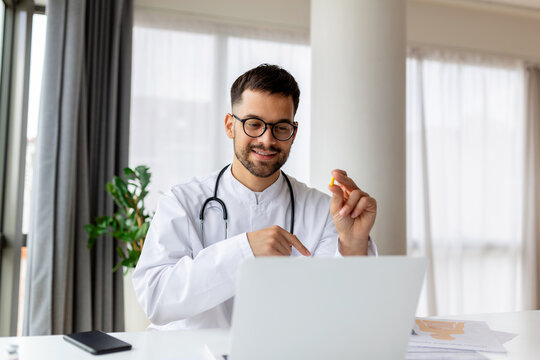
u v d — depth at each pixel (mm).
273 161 1312
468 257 4172
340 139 2744
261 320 765
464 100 4230
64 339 1082
